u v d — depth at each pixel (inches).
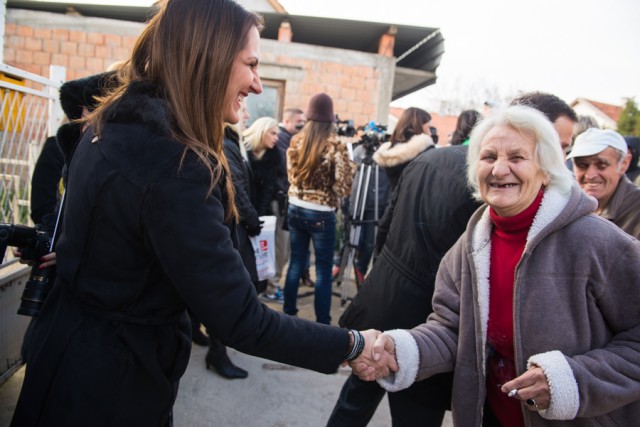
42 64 255.6
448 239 58.2
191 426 83.3
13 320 89.3
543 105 57.9
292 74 268.8
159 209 32.1
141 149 33.2
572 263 42.1
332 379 103.0
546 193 43.8
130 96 35.4
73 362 34.8
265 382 99.5
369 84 275.7
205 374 100.4
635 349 40.6
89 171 34.5
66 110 54.7
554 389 39.2
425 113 94.2
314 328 41.1
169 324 38.0
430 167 61.5
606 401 39.6
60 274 36.6
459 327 49.9
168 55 35.1
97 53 257.0
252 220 87.1
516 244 46.0
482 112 66.4
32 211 75.2
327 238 120.9
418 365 49.5
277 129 137.3
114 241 34.0
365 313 66.2
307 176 117.3
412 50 316.5
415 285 60.8
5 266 86.3
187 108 35.4
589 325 42.2
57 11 270.4
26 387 36.0
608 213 69.8
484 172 44.6
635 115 701.3
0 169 89.9
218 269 33.9
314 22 269.6
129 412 35.8
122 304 35.3
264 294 154.9
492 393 50.7
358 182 147.7
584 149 68.1
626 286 40.5
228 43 35.3
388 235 67.3
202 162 33.9
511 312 46.1
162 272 35.8
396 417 62.5
